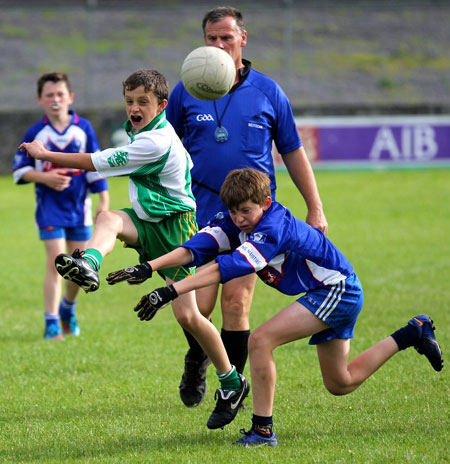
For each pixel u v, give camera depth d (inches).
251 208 644.7
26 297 1454.2
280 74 4264.3
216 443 676.1
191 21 4741.6
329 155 3255.4
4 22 4734.3
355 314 677.3
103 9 3740.2
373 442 661.9
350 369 702.5
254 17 4773.6
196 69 770.2
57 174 1127.6
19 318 1290.6
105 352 1051.3
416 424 711.1
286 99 861.2
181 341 1109.1
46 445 677.9
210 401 833.5
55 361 1006.4
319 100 4037.9
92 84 3922.2
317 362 967.0
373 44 4594.0
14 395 855.1
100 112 3272.6
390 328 1136.2
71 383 903.1
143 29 4680.1
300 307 664.4
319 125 3243.1
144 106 712.4
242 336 815.1
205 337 719.7
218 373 729.0
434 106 3316.9
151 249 748.6
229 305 809.5
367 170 3262.8
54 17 4781.0
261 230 640.4
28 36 4601.4
